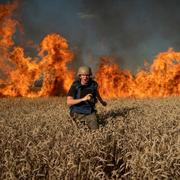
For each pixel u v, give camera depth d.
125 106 17.17
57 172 6.03
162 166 5.94
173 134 8.56
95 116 10.00
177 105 16.98
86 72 9.75
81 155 6.49
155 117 11.24
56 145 6.85
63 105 18.50
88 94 9.59
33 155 6.48
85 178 6.21
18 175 6.13
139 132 8.14
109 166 6.92
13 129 8.60
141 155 6.28
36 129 8.47
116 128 9.32
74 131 8.50
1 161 6.68
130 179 6.16
